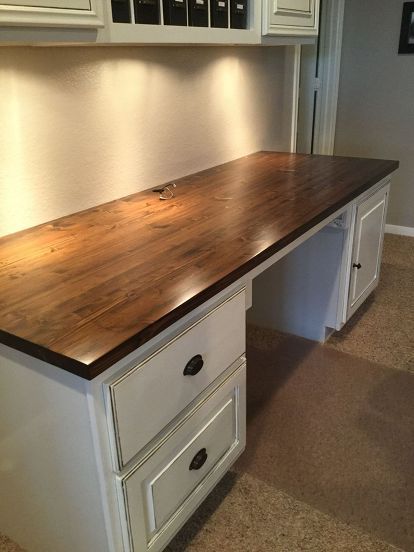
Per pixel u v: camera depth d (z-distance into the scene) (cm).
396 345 243
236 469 172
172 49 195
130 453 107
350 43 356
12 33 108
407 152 363
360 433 188
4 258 137
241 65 238
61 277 124
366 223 231
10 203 152
